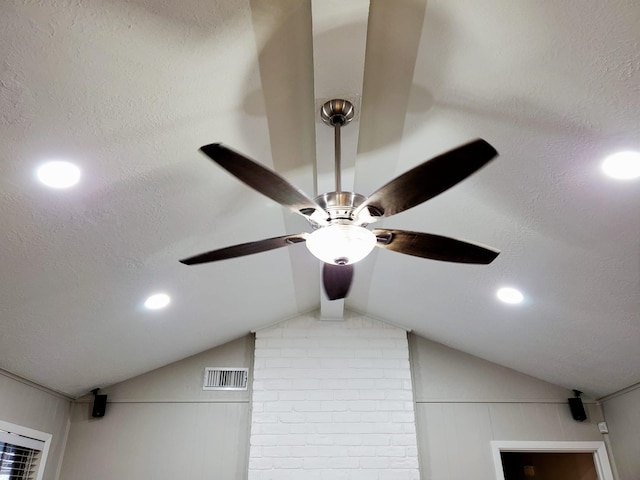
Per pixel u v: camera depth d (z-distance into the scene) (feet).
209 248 9.15
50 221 7.14
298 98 6.39
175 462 12.50
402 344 13.85
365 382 13.34
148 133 6.27
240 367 13.66
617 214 7.11
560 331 10.67
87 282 8.80
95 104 5.70
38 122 5.72
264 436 12.67
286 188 5.06
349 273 6.90
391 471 12.32
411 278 11.16
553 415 13.01
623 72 5.22
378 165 7.86
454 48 5.58
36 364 10.65
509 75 5.66
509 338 11.93
